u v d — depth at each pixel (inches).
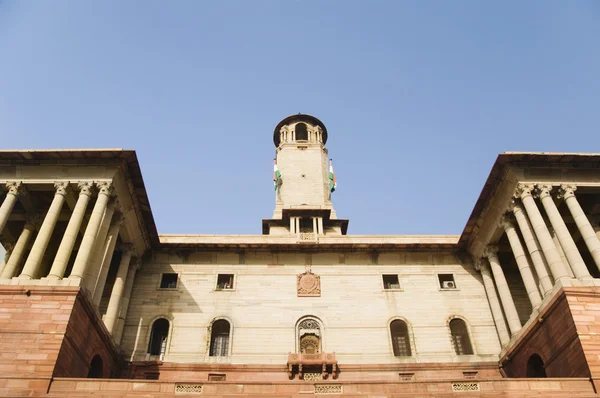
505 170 1091.3
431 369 1123.9
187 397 791.1
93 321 949.2
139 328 1174.3
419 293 1267.2
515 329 1115.9
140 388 797.2
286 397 797.9
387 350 1161.4
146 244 1275.8
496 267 1213.1
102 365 1002.1
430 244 1314.0
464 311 1234.0
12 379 778.8
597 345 836.6
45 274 1192.8
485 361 1138.7
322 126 2114.9
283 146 2000.5
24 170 1070.4
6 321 840.9
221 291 1251.8
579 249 1232.8
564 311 892.6
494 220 1189.1
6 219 1014.4
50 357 803.4
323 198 1833.2
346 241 1409.9
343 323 1207.6
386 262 1323.8
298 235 1414.9
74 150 1053.2
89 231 984.3
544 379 817.5
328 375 1097.4
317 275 1291.8
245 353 1144.8
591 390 797.9
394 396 802.2
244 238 1397.6
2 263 1193.4
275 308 1226.6
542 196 1054.4
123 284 1172.5
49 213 1007.6
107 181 1056.8
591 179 1079.0
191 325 1183.6
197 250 1314.0
